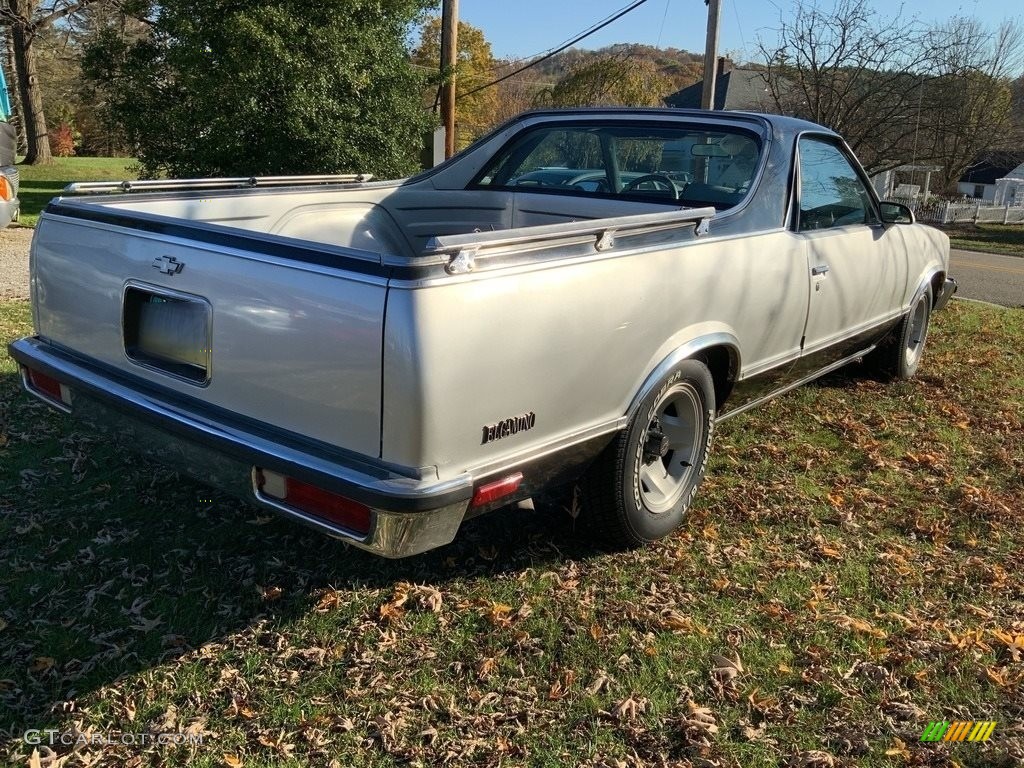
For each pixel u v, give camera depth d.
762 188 3.92
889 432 5.04
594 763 2.36
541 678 2.71
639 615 3.03
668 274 3.13
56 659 2.69
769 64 15.96
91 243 3.09
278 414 2.58
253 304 2.56
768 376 4.07
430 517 2.40
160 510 3.67
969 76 18.31
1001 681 2.74
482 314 2.42
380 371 2.31
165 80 11.85
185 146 11.54
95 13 22.27
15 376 5.21
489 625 2.96
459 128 41.09
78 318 3.20
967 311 9.30
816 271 4.18
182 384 2.83
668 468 3.62
